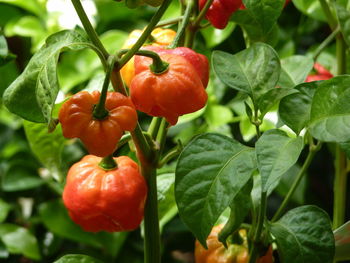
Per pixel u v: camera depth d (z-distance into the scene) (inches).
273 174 16.5
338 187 24.2
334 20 23.5
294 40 31.1
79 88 31.9
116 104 17.4
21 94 17.1
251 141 31.0
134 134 18.9
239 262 21.6
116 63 17.6
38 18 34.0
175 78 17.4
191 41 20.3
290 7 31.4
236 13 21.2
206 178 17.9
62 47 16.9
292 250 18.9
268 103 18.6
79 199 18.6
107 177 18.6
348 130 16.7
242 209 19.4
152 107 17.8
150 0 17.2
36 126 21.8
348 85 17.0
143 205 19.1
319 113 17.2
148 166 19.5
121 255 33.6
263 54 19.3
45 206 32.6
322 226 19.0
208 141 18.2
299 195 28.9
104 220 19.0
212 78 28.7
